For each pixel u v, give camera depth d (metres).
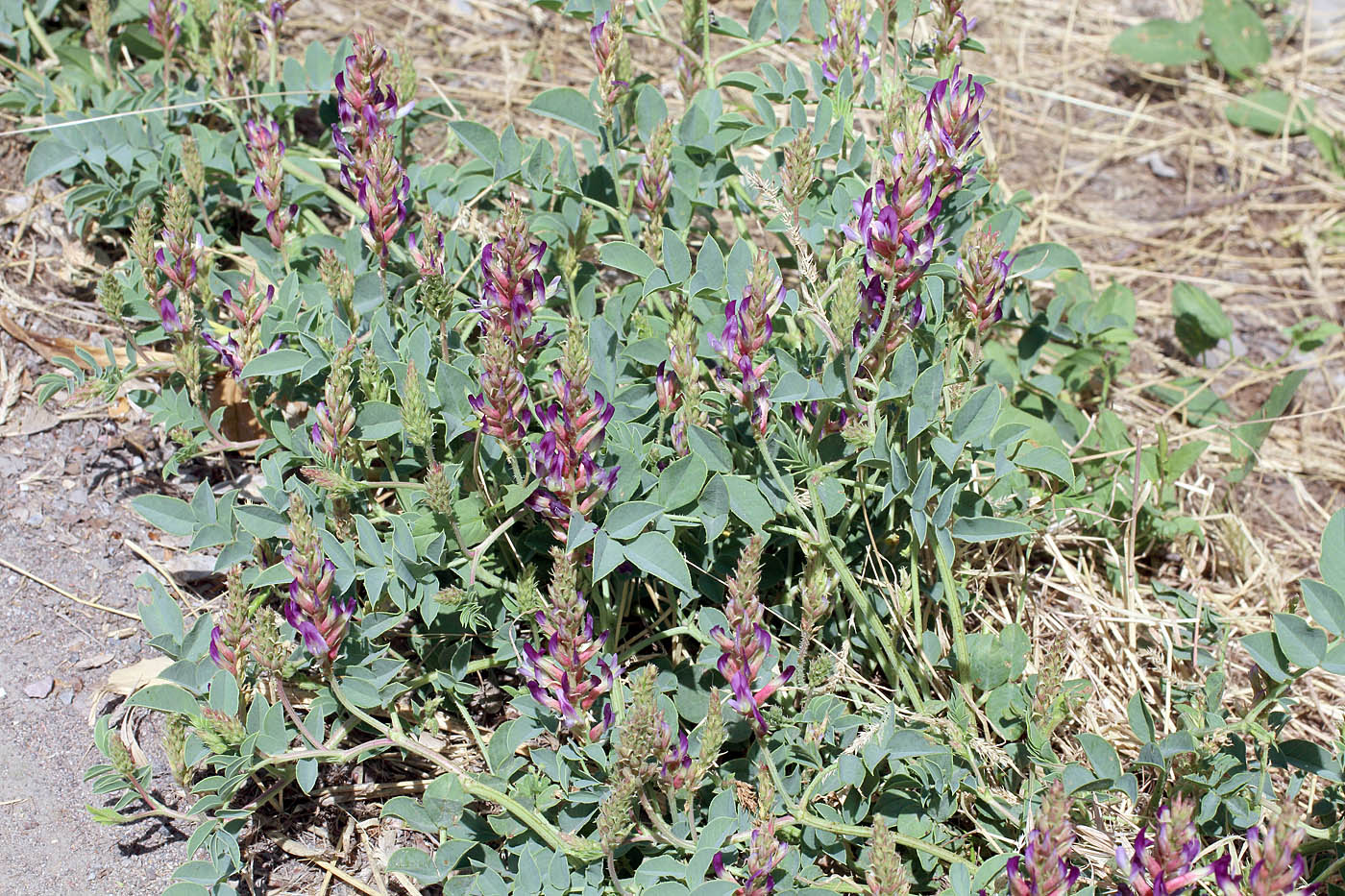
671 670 1.43
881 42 1.52
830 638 1.45
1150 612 1.53
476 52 1.78
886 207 1.37
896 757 1.37
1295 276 1.76
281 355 1.45
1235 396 1.68
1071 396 1.62
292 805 1.42
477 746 1.44
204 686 1.39
